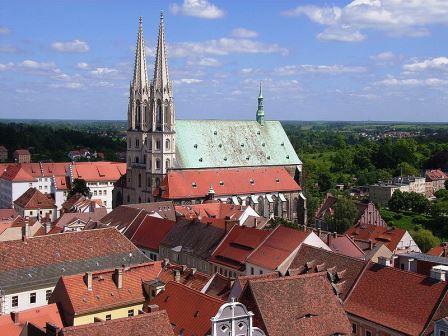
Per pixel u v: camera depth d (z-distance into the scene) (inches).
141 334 2598.4
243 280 3432.6
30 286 3934.5
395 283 3469.5
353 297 3592.5
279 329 2787.9
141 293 3730.3
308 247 4259.4
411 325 3184.1
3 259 3991.1
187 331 3073.3
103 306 3513.8
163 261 4094.5
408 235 6353.3
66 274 4114.2
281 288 2933.1
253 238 4864.7
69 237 4365.2
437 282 3277.6
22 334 2881.4
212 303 3125.0
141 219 6161.4
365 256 4933.6
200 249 5191.9
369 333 3408.0
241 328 2440.9
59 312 3444.9
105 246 4443.9
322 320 2923.2
